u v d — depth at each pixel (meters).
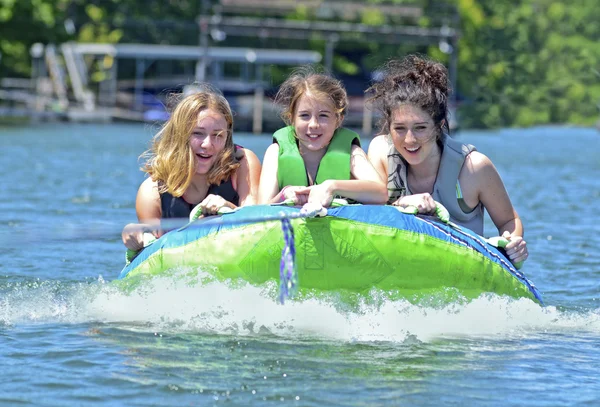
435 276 12.51
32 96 87.56
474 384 10.12
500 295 13.02
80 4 106.44
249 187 14.02
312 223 12.18
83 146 51.25
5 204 24.89
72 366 10.49
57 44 87.06
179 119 13.58
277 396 9.56
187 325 12.32
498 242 13.52
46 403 9.36
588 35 83.06
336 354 11.05
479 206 14.02
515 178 38.44
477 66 84.25
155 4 110.31
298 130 13.33
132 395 9.58
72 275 15.90
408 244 12.40
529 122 86.50
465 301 12.68
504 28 83.88
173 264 12.70
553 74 84.19
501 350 11.48
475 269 12.77
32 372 10.28
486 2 83.81
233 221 11.42
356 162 13.35
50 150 46.91
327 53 89.12
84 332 11.92
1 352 10.99
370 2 90.69
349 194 12.74
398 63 13.55
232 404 9.34
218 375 10.20
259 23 86.12
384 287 12.37
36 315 12.81
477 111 86.00
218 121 13.59
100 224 12.62
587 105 84.75
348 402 9.44
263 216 12.38
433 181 13.67
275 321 12.20
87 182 31.67
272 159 13.64
